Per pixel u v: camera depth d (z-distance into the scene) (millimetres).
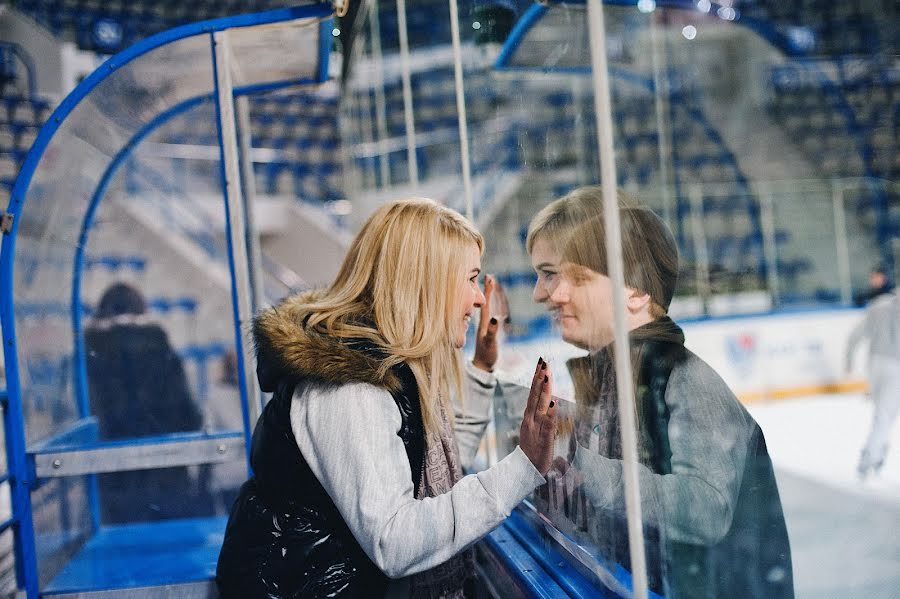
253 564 1075
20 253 1756
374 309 1141
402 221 1158
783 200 5500
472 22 1614
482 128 1607
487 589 1468
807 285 5301
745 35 5160
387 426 1036
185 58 1890
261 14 1755
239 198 1738
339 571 1066
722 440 900
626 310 885
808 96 5344
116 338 2348
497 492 1033
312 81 2422
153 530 2137
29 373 1802
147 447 1745
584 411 1035
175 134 2881
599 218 894
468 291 1186
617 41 903
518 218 1352
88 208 2264
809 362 4848
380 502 990
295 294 1286
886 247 5145
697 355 930
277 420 1085
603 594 1003
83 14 9125
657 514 885
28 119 7891
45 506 1799
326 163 10055
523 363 1359
